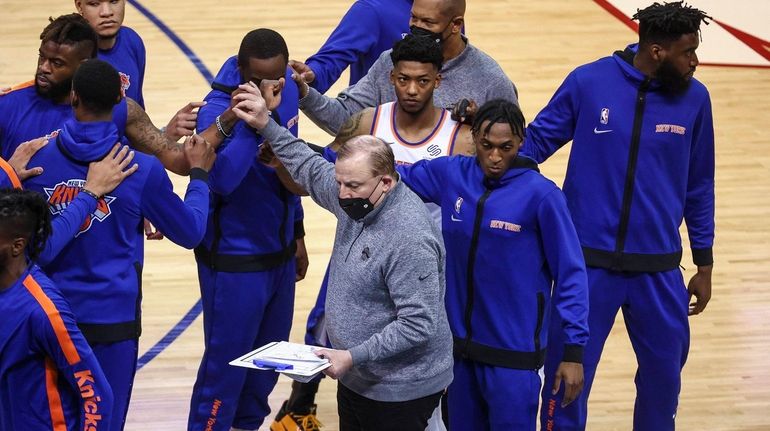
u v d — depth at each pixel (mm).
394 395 13734
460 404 15516
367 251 13352
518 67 36844
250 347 17000
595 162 16219
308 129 31609
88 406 12172
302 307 22828
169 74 35438
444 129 16156
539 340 14953
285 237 17000
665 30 15352
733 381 20219
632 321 16719
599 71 16172
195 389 17188
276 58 15305
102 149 13844
